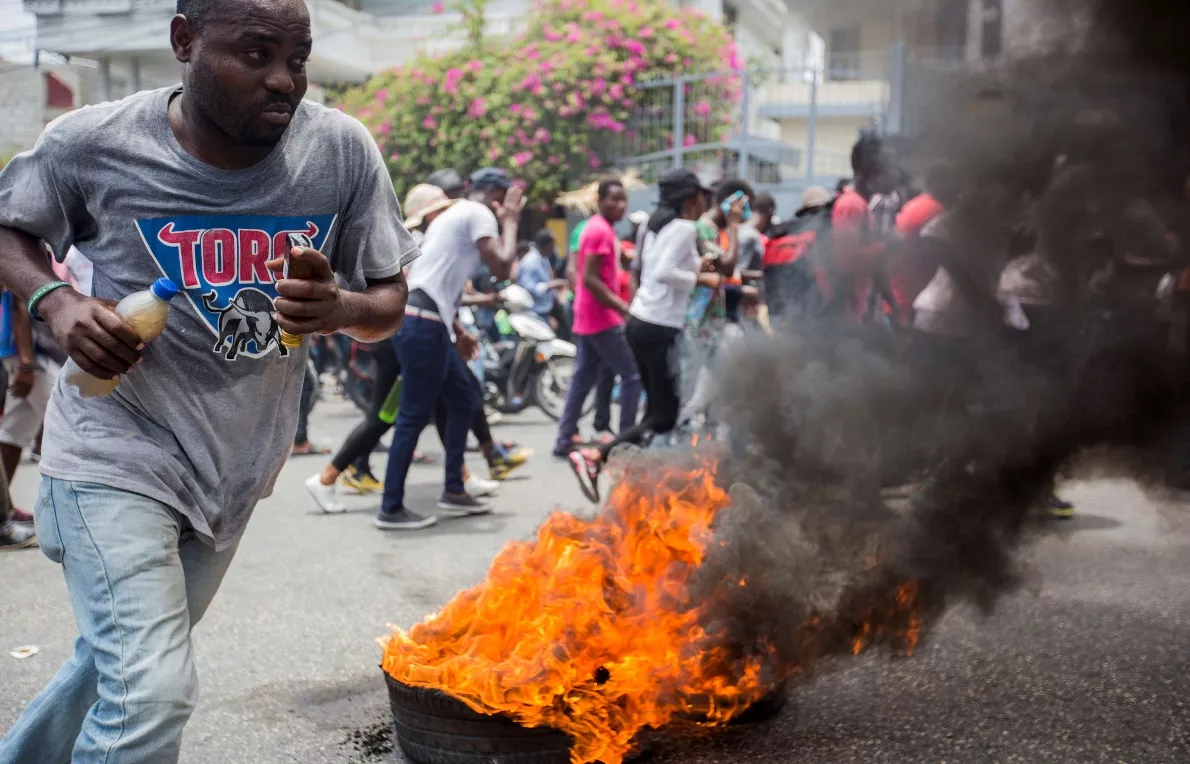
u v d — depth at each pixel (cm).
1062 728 322
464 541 571
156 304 209
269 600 464
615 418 1091
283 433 240
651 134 1560
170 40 217
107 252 221
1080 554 523
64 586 483
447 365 616
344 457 645
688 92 1480
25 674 372
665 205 644
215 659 392
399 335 581
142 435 220
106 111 220
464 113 1714
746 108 1165
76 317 202
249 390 229
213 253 222
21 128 1546
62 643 406
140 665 204
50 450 219
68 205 220
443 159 1725
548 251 1320
